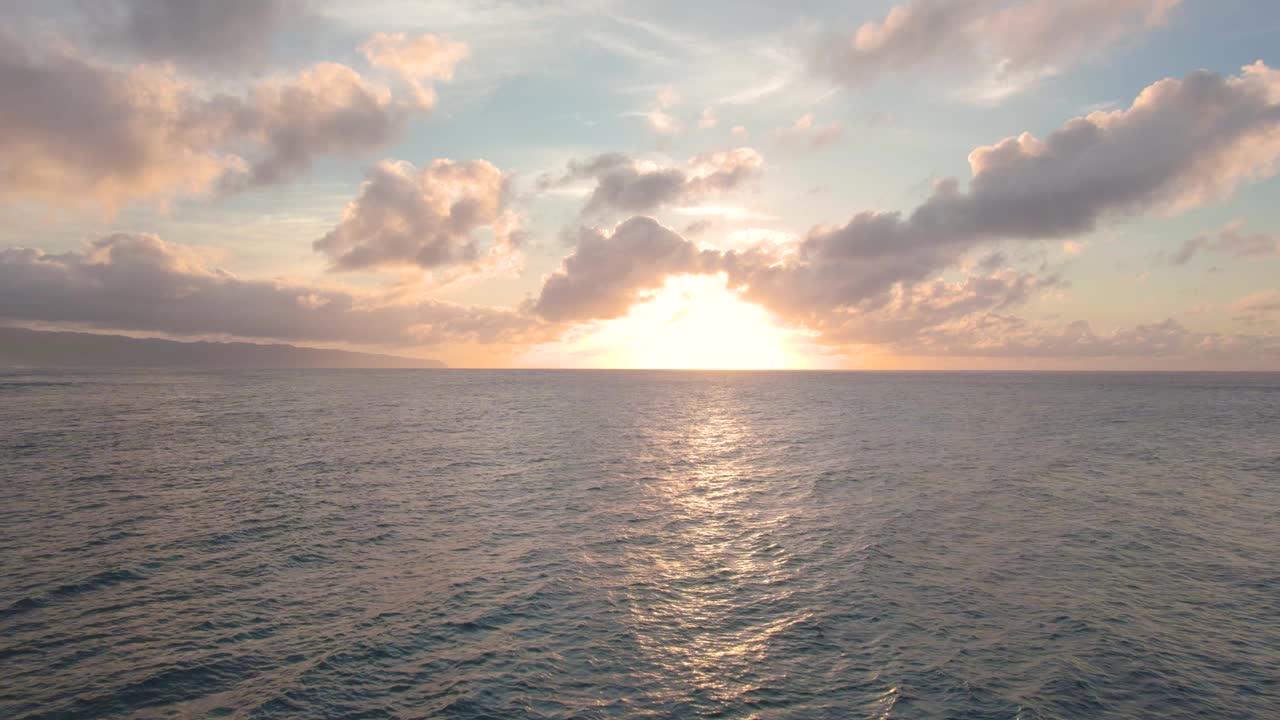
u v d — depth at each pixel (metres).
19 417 69.12
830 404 107.19
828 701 12.99
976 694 13.23
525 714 12.47
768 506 30.06
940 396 134.00
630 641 15.70
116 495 30.70
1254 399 126.00
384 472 38.03
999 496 32.38
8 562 20.64
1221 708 12.83
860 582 19.78
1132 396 134.88
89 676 13.63
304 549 22.55
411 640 15.61
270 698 12.90
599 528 25.89
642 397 128.12
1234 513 28.78
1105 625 16.70
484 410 89.50
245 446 48.81
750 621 16.89
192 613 16.98
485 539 24.12
